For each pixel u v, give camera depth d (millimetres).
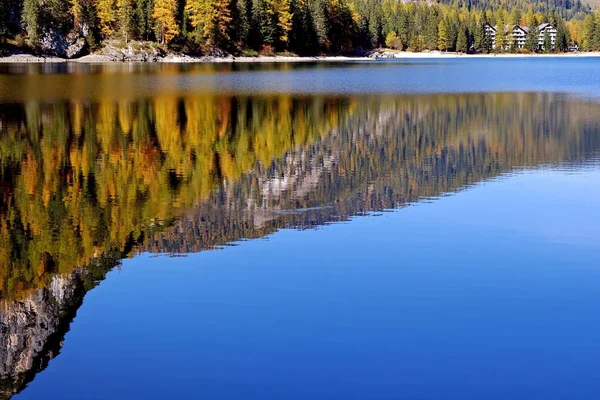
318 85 63750
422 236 16219
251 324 11367
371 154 26922
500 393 9328
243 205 18938
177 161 24828
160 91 54062
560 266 14164
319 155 26531
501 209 18719
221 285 13109
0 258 14633
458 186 21594
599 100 48719
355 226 17016
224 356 10312
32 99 45031
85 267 14172
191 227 16969
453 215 18078
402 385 9500
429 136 31703
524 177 22922
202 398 9219
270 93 53938
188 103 44812
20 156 25234
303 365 10031
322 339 10820
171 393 9359
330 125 35000
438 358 10227
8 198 19344
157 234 16406
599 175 23141
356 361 10133
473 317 11625
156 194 20062
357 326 11266
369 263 14305
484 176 23094
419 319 11555
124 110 39781
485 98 50281
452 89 59406
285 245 15523
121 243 15664
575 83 68625
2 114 36750
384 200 19719
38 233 16375
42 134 30219
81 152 26219
